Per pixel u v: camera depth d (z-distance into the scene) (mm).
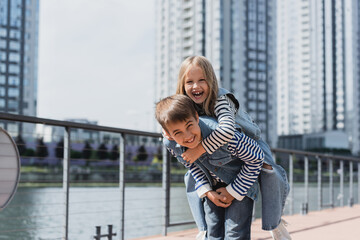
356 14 76312
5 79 50781
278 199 1854
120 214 2947
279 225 2004
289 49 80500
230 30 63938
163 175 3387
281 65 81938
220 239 1932
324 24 76125
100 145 39156
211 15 64938
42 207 18266
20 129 38125
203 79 1816
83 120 79000
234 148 1698
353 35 75312
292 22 80250
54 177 30109
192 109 1645
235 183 1781
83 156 37281
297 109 78312
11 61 51375
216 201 1810
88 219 14156
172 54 71250
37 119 2309
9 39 51438
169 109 1612
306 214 4926
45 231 10820
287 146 77750
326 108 74812
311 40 77312
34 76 53281
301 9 78938
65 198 2549
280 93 81812
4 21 51156
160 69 74375
